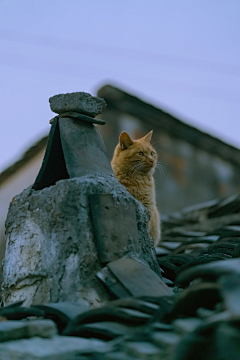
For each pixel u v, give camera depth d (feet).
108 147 32.83
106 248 8.63
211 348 5.17
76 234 8.66
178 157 39.99
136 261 8.61
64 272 8.54
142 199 18.01
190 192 39.60
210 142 41.88
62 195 9.04
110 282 8.24
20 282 8.98
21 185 30.12
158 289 8.03
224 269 5.91
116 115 34.88
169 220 22.02
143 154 18.89
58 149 10.23
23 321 7.07
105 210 8.92
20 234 9.45
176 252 15.64
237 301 5.24
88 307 7.83
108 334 6.43
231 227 16.11
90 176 9.40
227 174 42.45
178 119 39.73
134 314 6.65
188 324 5.85
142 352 5.56
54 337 6.70
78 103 10.30
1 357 5.97
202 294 6.08
